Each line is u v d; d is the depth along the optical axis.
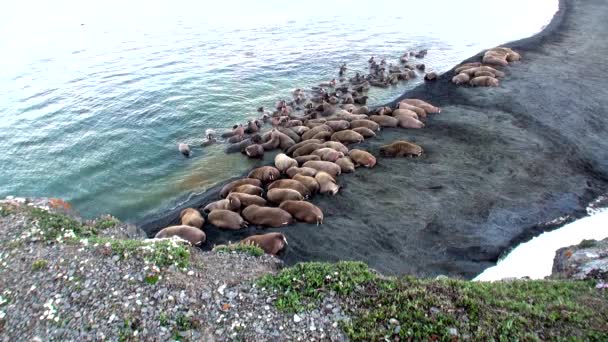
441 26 39.25
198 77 26.97
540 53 28.62
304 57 31.03
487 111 20.88
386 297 8.49
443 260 11.69
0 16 44.41
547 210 13.45
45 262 9.48
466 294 8.51
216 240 12.92
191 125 21.14
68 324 8.04
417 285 8.90
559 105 20.95
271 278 9.23
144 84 25.70
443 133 18.92
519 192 14.42
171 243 10.33
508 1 49.31
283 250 12.18
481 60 28.39
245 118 21.88
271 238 12.00
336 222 13.40
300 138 19.08
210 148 19.11
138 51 32.25
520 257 11.60
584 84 23.25
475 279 10.92
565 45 29.94
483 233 12.59
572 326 7.62
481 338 7.44
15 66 28.52
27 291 8.79
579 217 13.12
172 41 34.97
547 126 19.00
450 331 7.59
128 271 9.16
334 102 22.69
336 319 8.09
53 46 33.38
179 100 23.61
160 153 18.72
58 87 25.12
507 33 36.19
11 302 8.60
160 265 9.41
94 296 8.57
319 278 9.09
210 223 13.69
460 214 13.47
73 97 23.78
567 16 37.66
